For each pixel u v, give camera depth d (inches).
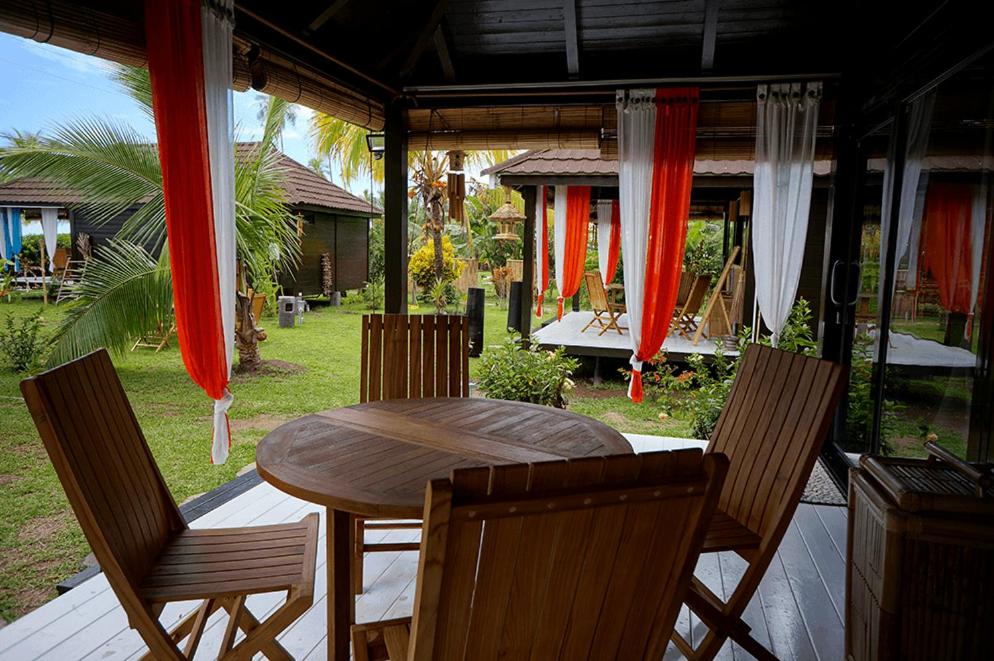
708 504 44.5
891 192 130.9
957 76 103.0
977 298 94.3
